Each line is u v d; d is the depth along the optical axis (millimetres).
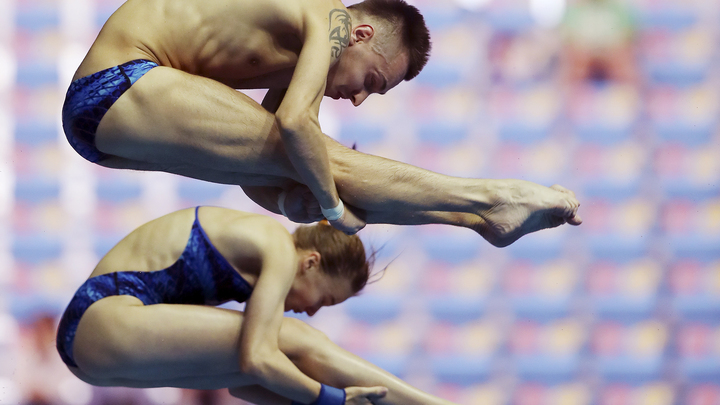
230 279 9656
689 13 24375
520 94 23719
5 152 21172
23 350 19312
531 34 23844
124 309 9055
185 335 8930
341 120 23000
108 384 9688
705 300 22078
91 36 22422
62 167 21266
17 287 20234
